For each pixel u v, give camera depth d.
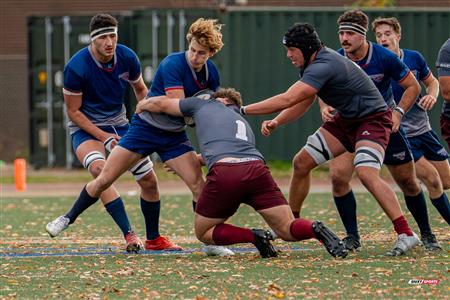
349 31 25.70
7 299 20.66
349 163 26.61
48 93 63.34
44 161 63.78
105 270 24.11
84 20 62.94
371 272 22.89
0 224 36.50
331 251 23.81
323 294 20.52
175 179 56.75
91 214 39.41
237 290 21.09
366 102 24.89
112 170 26.31
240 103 25.44
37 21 63.25
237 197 24.11
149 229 28.22
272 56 60.34
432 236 27.20
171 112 25.33
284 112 26.47
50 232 26.67
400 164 26.56
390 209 25.14
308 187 26.34
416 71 28.70
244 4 77.81
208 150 24.38
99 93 27.56
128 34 61.94
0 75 77.88
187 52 25.66
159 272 23.58
